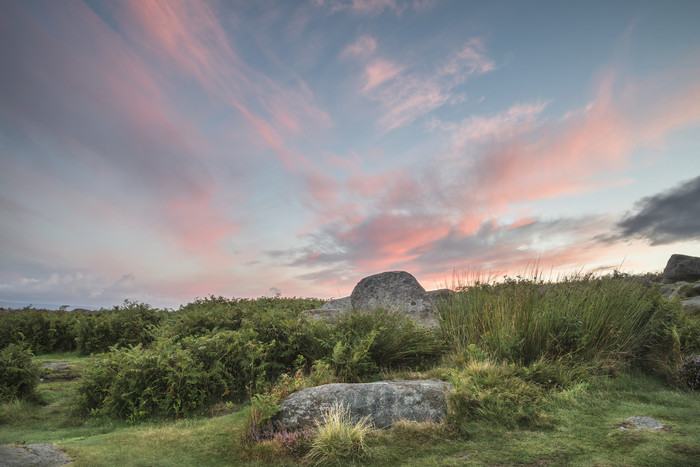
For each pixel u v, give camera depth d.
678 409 5.00
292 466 4.16
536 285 8.34
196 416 6.18
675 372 6.27
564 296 8.06
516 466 3.85
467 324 8.12
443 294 10.44
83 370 6.92
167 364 6.56
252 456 4.36
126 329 12.09
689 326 7.42
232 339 7.53
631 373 6.67
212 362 7.02
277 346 7.86
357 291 11.15
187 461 4.26
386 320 8.30
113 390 6.31
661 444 3.96
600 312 7.45
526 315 7.34
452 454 4.20
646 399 5.49
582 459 3.85
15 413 6.47
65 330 12.52
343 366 7.04
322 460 4.21
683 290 13.77
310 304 15.27
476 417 4.95
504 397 5.24
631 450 3.93
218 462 4.27
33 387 7.32
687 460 3.62
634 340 7.37
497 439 4.45
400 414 4.98
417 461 4.08
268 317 8.39
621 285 8.47
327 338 7.91
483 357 6.68
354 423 4.87
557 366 6.30
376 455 4.26
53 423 6.21
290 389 5.67
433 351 7.89
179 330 11.22
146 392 6.26
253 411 5.01
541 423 4.75
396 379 6.68
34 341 12.05
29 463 3.73
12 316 12.45
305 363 7.66
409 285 10.84
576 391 5.54
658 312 7.78
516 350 6.78
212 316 11.94
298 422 4.89
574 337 6.99
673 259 20.36
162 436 5.03
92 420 6.19
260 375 7.05
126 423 6.04
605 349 7.06
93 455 4.18
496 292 8.63
